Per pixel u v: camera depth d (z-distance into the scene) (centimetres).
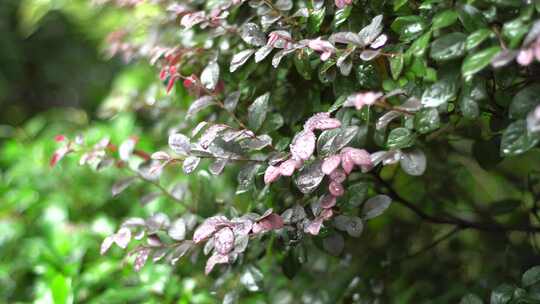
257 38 78
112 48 102
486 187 115
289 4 79
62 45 219
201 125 78
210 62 83
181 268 100
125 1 97
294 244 78
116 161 90
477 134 86
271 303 104
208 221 75
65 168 132
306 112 85
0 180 135
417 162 72
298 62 77
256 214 76
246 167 77
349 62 74
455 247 103
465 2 71
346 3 74
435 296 99
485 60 66
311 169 73
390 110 75
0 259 114
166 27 97
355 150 71
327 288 101
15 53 207
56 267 107
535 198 94
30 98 218
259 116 78
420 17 75
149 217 85
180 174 115
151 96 103
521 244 95
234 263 85
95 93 213
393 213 106
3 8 206
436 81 72
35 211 122
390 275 95
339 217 76
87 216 127
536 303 76
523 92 68
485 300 91
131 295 101
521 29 66
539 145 77
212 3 85
